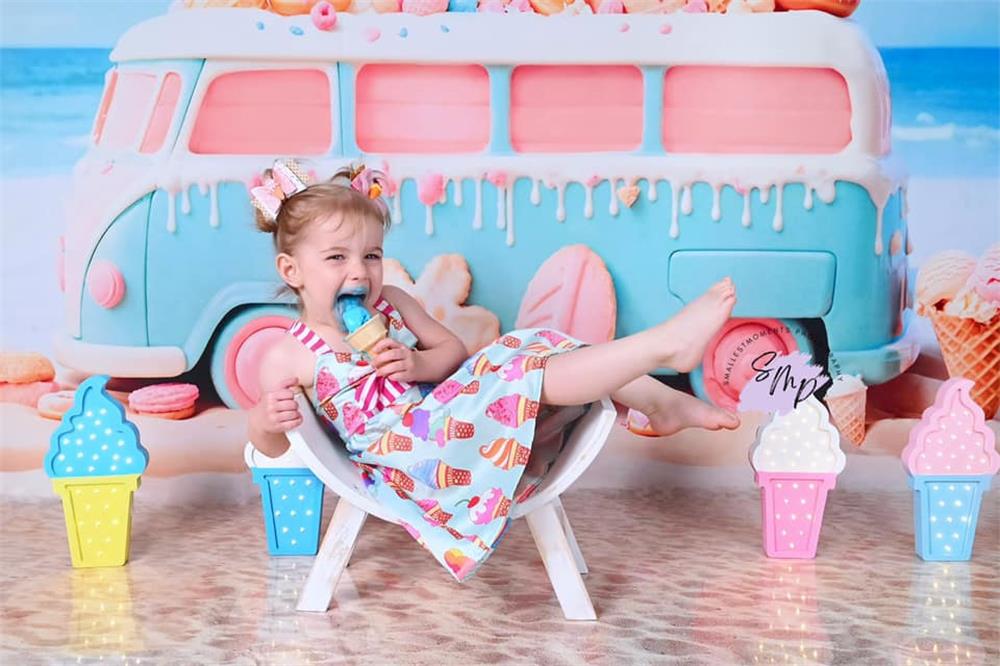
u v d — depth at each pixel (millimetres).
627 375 1519
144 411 2137
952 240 2195
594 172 2064
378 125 2062
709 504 2129
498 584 1709
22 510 2111
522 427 1523
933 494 1804
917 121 2182
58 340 2158
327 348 1644
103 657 1413
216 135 2047
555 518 1553
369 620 1548
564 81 2059
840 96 2062
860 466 2186
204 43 2021
